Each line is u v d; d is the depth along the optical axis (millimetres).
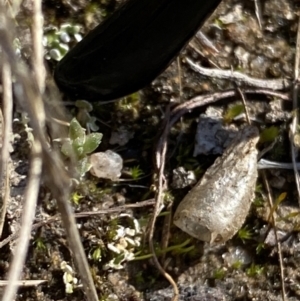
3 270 836
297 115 851
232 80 852
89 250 840
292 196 848
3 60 801
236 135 846
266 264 844
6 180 834
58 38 846
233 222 838
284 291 842
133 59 834
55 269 838
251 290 843
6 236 837
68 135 835
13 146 840
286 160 849
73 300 838
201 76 851
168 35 832
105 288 839
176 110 848
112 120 846
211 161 847
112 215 842
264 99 852
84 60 836
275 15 857
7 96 817
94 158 843
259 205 846
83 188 841
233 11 856
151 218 841
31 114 800
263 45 855
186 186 844
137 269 841
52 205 839
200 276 842
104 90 840
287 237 846
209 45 853
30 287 837
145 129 847
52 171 802
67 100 843
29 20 839
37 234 838
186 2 829
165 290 840
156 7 831
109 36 835
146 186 844
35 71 812
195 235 837
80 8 850
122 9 834
